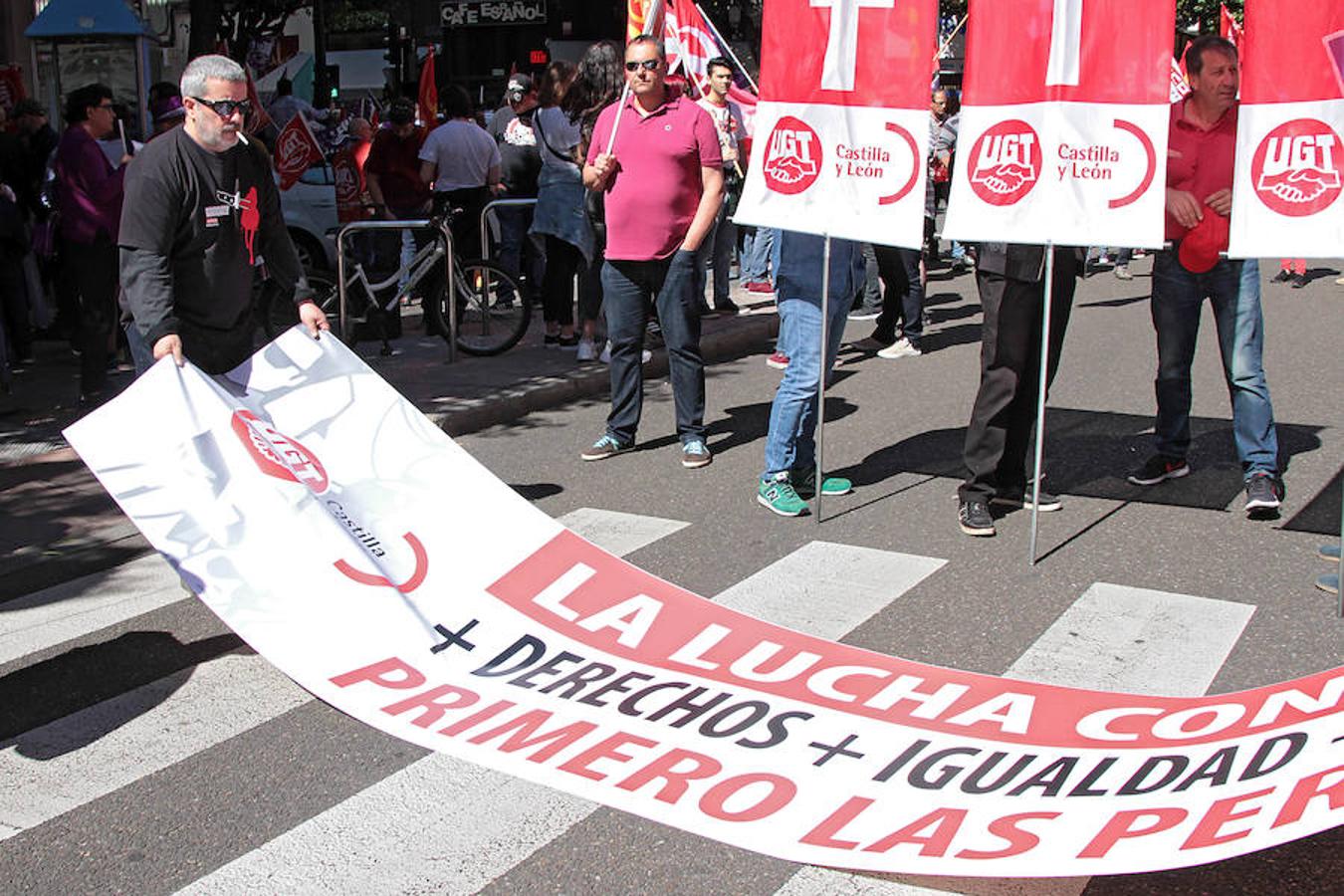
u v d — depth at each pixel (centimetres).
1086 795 340
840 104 587
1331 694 376
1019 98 536
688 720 387
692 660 427
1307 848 352
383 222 963
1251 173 511
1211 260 622
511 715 389
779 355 1039
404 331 1148
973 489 622
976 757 364
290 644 414
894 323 1085
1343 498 656
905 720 387
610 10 3400
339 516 476
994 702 396
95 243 837
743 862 352
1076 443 780
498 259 1245
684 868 350
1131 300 1388
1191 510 648
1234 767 345
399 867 352
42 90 1681
